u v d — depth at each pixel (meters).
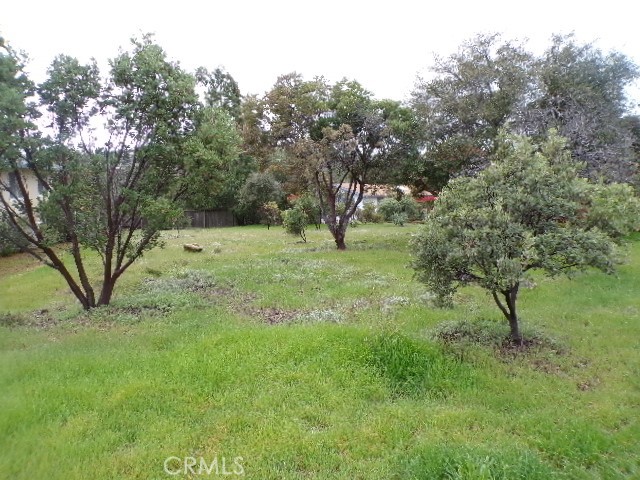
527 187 6.34
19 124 7.72
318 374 5.50
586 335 7.13
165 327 7.91
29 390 5.18
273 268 13.92
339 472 3.72
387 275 12.36
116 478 3.64
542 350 6.46
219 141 9.69
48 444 4.09
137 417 4.62
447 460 3.58
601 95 19.05
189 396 5.04
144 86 9.02
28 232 9.91
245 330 7.23
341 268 13.66
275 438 4.21
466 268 6.29
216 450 4.04
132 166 9.66
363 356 5.88
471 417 4.59
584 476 3.63
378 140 18.47
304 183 19.41
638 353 6.28
